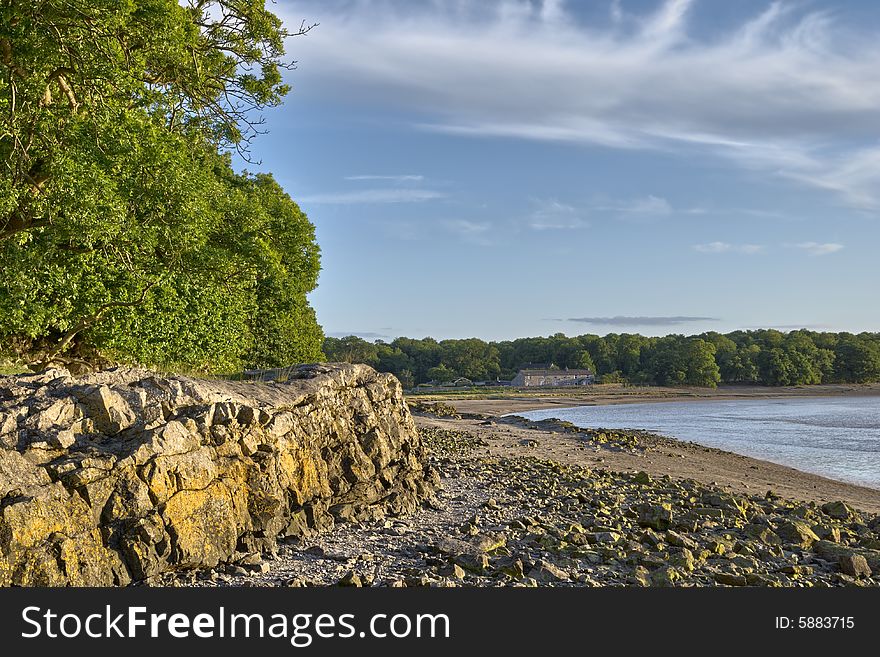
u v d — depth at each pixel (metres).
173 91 22.95
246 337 32.41
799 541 13.19
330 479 12.35
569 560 10.40
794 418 75.69
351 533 11.54
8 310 16.59
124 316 20.17
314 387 12.84
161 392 9.78
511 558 10.30
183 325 22.86
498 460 23.39
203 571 8.87
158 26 19.31
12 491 7.16
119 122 17.23
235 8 25.81
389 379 15.80
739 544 12.34
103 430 8.80
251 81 26.34
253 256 23.28
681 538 12.01
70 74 18.19
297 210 38.50
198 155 24.08
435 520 13.25
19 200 17.09
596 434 36.44
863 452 37.94
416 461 15.48
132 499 8.16
